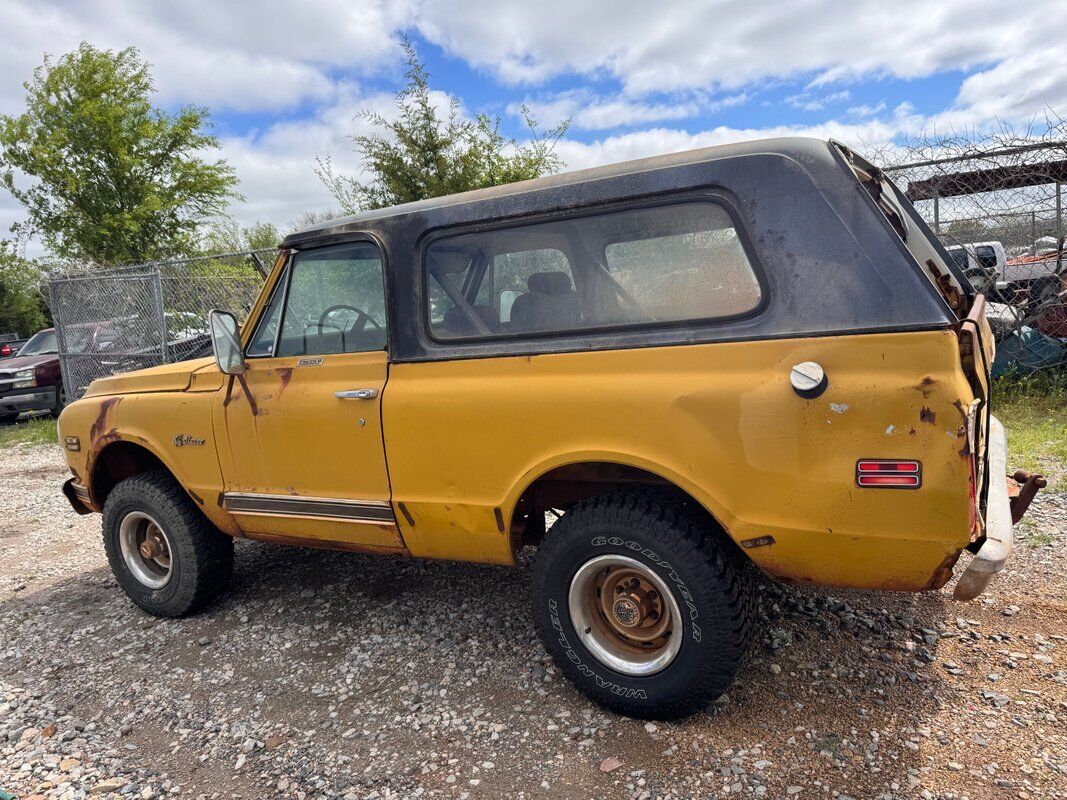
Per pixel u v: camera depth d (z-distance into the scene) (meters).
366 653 3.68
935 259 3.49
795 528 2.51
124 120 19.77
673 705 2.82
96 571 5.35
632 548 2.78
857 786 2.48
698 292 2.70
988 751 2.60
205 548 4.11
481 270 3.14
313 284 3.59
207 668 3.68
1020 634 3.32
